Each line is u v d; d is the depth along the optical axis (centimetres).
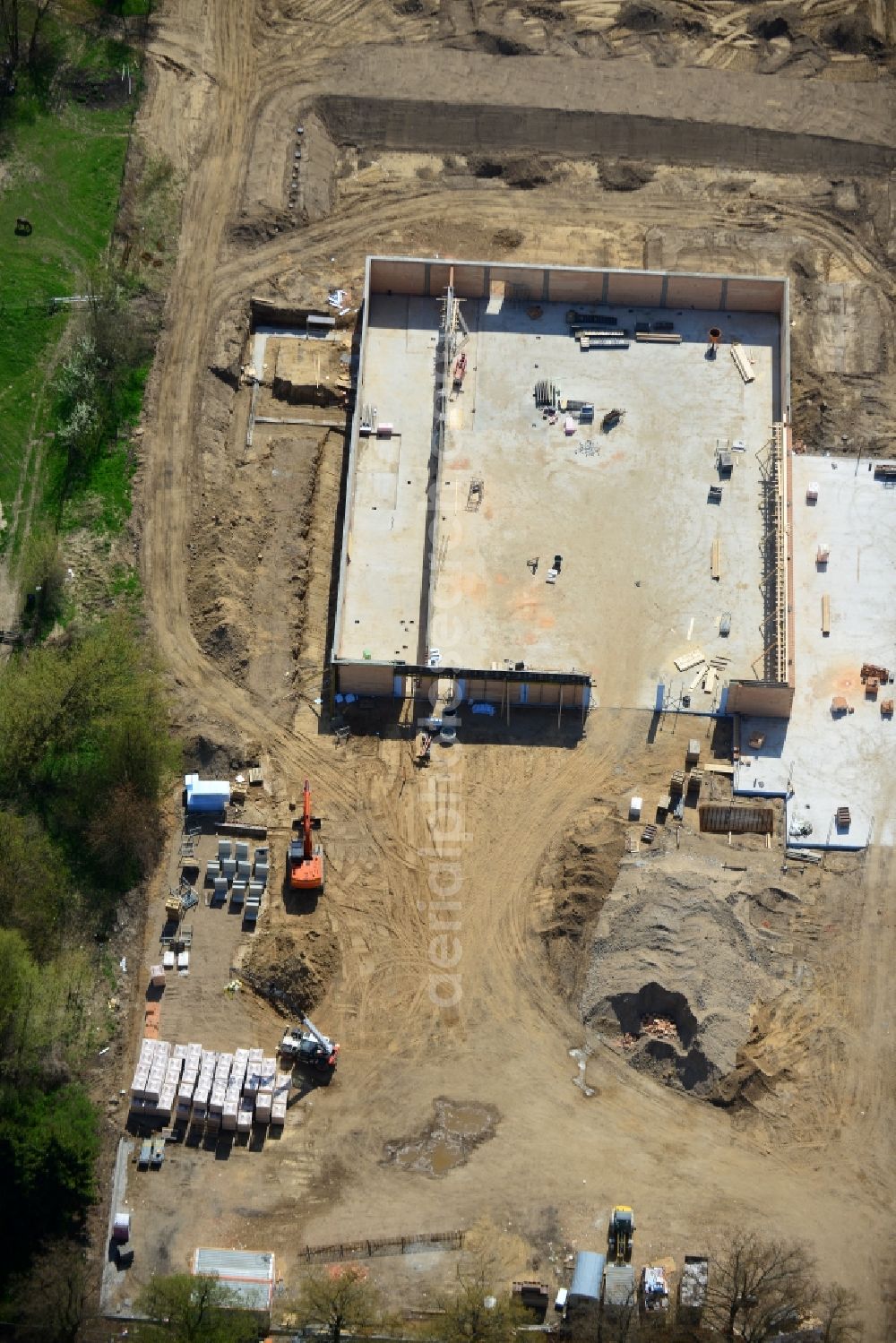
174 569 11556
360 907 10619
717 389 12162
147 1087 9944
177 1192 9869
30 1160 9650
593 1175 9938
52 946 10406
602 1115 10100
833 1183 9912
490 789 10956
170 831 10781
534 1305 9638
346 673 11088
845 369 12300
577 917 10525
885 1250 9769
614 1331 9494
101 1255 9731
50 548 11406
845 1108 10081
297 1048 10181
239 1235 9788
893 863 10738
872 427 12050
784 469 11706
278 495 11806
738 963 10375
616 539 11681
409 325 12381
